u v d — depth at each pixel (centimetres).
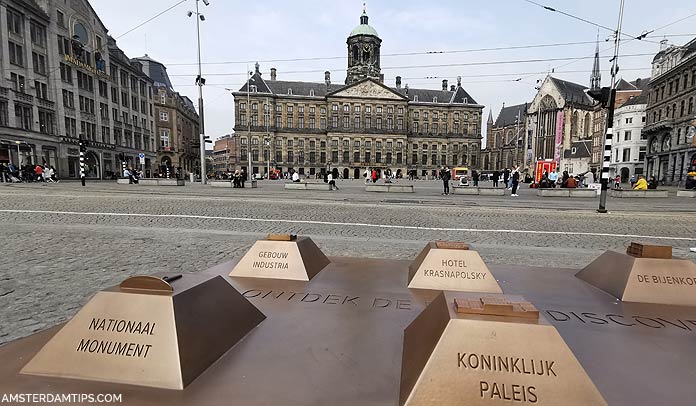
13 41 3853
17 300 377
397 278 271
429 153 10894
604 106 1321
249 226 905
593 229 943
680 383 128
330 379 130
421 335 145
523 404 116
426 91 11481
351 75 10225
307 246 296
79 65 4722
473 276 249
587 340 163
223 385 125
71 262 537
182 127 8625
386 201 1669
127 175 3231
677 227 992
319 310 201
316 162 10256
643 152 6750
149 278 156
